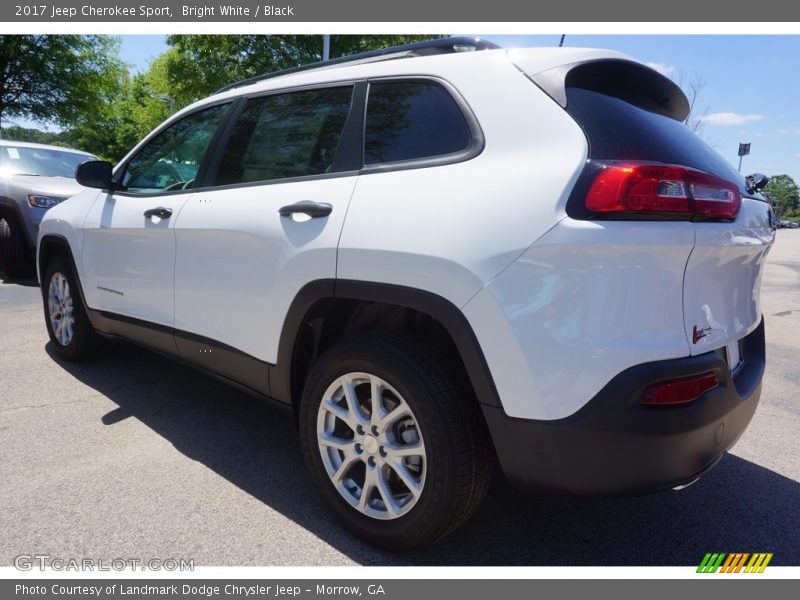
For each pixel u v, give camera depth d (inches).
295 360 94.0
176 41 681.0
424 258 74.0
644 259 65.9
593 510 98.2
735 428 78.4
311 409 89.6
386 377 79.0
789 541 91.4
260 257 95.0
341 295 83.1
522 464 71.1
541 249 67.0
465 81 80.8
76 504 93.0
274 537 87.1
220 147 113.1
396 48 94.6
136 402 136.2
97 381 148.5
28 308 226.4
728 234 73.7
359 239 80.8
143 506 93.4
